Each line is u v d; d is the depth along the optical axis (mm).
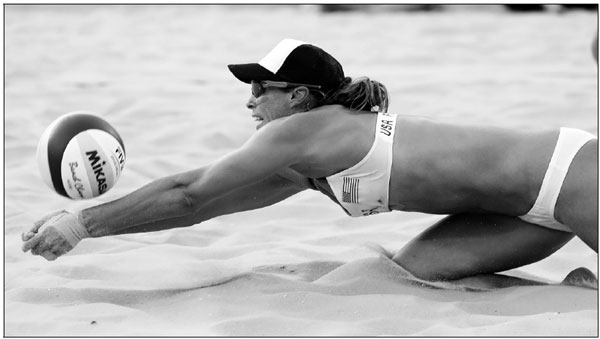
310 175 12797
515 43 44375
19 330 11156
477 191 12375
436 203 12656
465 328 11047
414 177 12336
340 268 13336
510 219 13016
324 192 13312
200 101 28891
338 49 42625
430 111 27547
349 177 12508
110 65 37562
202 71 35875
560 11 61125
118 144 12727
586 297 12039
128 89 30781
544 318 11180
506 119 26203
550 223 12664
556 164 12133
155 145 23578
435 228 13430
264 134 12445
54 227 12281
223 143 23781
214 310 11875
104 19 56344
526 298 12125
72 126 12445
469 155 12258
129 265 14156
